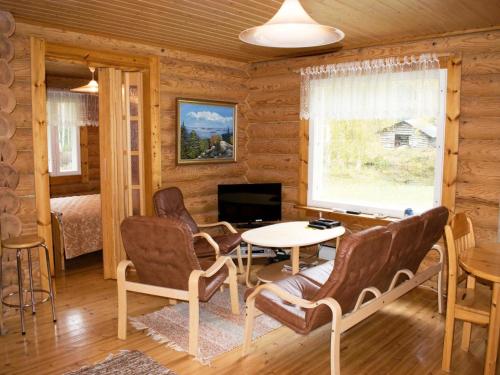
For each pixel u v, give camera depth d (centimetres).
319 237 401
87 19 367
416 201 456
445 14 344
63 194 745
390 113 449
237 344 321
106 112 446
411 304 402
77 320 361
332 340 257
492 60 390
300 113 525
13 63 360
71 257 494
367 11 336
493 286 259
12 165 364
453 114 410
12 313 372
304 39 255
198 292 307
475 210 408
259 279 423
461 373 285
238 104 576
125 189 465
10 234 366
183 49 492
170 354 307
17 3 324
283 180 563
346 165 509
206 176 549
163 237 295
